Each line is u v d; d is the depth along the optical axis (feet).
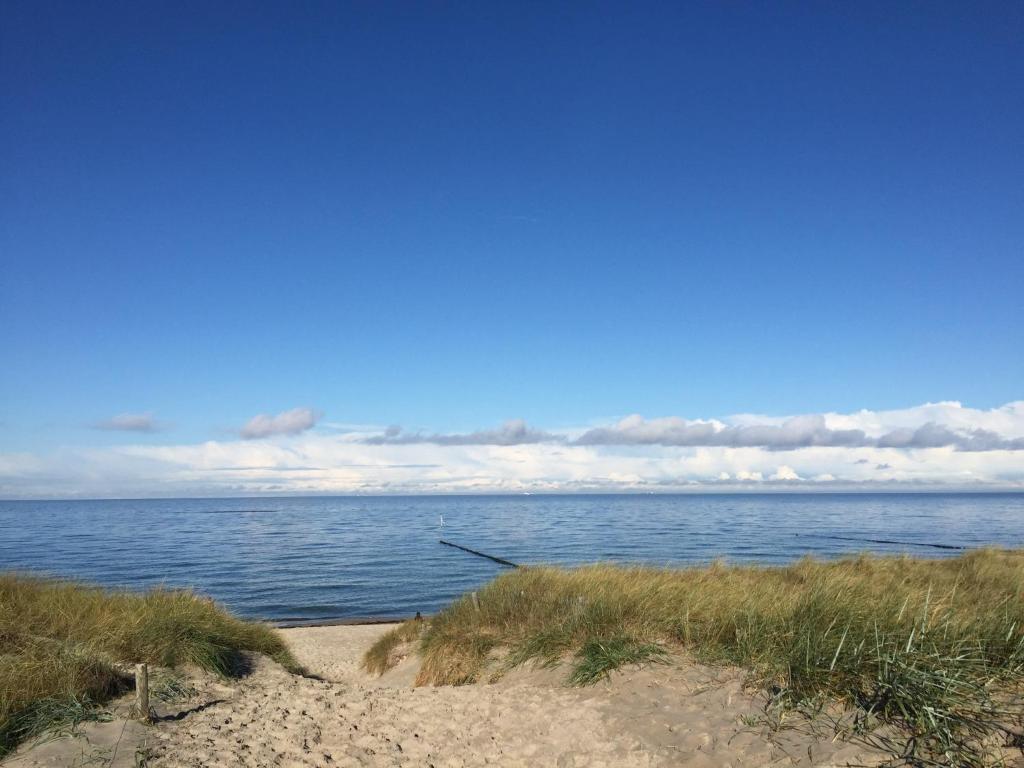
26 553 169.89
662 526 267.59
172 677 29.63
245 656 37.86
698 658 25.11
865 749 16.75
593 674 25.67
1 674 23.71
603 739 20.47
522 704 24.95
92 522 365.20
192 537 237.66
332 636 70.74
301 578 124.57
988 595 33.14
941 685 18.13
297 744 22.02
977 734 16.58
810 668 20.90
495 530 261.03
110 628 33.06
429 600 102.22
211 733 22.88
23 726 21.44
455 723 23.75
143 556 164.14
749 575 48.16
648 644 26.89
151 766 19.52
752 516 362.33
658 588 35.09
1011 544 167.32
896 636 21.76
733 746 18.24
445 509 586.86
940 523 279.69
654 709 21.63
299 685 31.78
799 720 18.89
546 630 32.32
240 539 227.40
